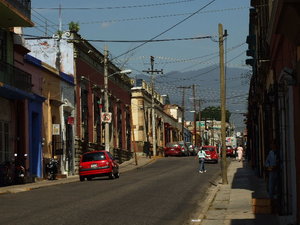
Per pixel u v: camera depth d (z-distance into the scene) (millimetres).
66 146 41094
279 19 9844
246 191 22172
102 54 52938
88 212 15422
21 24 31906
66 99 41719
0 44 30328
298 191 11906
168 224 13492
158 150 84438
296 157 12102
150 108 80500
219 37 28328
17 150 32625
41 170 35375
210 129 143375
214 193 21828
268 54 20344
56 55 43938
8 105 31578
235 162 55688
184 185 26016
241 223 13164
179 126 113938
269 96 18609
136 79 76750
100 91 52375
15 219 14000
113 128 58500
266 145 22406
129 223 13391
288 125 14539
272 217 14148
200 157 38188
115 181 29672
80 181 31906
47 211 15680
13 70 30453
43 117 36438
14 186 27766
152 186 25219
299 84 11438
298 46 10891
